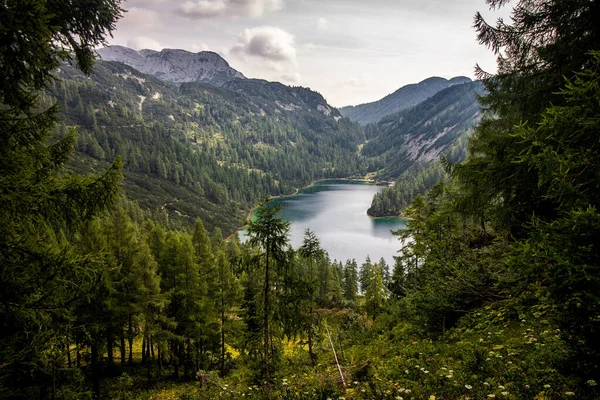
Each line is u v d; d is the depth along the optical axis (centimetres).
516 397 527
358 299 6781
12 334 629
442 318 1127
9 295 532
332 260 8625
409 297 1334
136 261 2280
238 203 16838
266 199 1339
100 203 584
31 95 529
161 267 2783
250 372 1647
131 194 12838
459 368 710
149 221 4703
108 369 2525
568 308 458
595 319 426
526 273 437
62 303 621
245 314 2684
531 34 838
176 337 2391
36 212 530
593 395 447
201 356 2614
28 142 529
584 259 379
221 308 2823
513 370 613
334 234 11050
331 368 1014
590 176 423
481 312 1023
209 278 2891
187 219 12769
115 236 2323
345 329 2273
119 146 15725
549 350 623
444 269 1235
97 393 2069
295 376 1066
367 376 816
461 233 1828
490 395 536
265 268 1373
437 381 678
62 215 558
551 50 824
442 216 1883
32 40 461
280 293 1390
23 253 548
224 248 8162
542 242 405
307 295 1406
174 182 15850
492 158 905
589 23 726
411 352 937
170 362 2814
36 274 543
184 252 2578
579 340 477
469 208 1021
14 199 481
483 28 907
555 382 518
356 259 8675
